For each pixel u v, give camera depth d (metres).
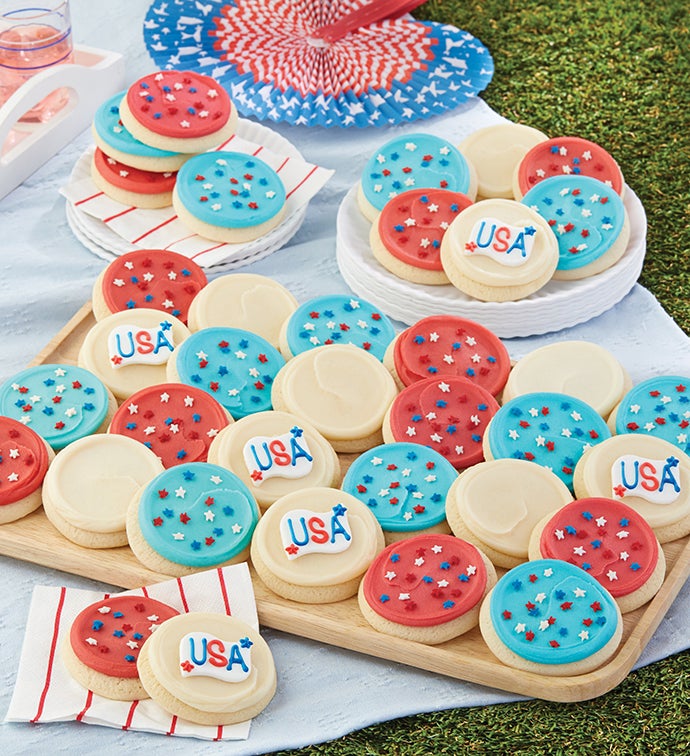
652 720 1.21
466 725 1.20
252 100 1.60
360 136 1.62
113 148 1.49
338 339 1.38
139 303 1.40
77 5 1.74
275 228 1.50
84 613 1.21
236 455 1.28
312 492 1.26
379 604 1.21
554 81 1.70
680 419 1.32
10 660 1.22
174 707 1.17
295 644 1.24
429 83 1.65
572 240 1.45
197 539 1.24
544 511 1.26
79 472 1.27
